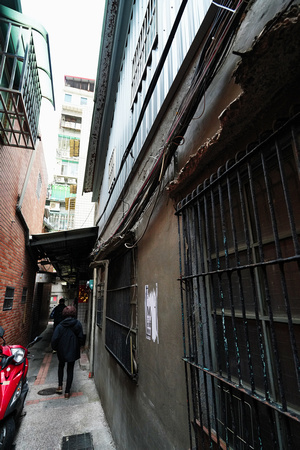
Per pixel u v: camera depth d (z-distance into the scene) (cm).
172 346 195
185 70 220
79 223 1373
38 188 1139
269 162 120
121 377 349
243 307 110
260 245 103
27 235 794
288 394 103
